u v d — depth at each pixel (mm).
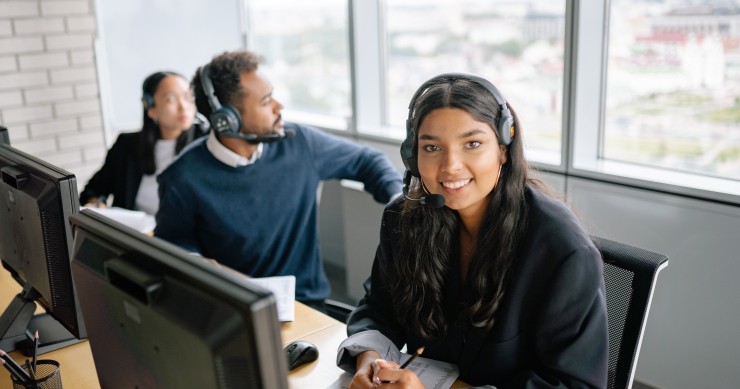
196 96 2068
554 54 2574
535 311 1276
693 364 2295
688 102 2248
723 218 2107
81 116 3729
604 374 1236
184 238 2131
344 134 3414
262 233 2111
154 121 2871
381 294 1510
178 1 3818
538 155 2641
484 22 2818
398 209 1452
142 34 3770
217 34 3973
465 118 1192
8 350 1562
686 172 2301
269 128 2023
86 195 2959
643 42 2311
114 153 2979
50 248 1378
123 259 927
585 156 2488
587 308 1219
